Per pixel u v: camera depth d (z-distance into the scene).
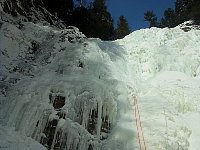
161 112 11.33
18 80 12.23
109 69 13.17
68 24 25.55
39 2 20.72
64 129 10.25
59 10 24.66
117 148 10.09
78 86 11.22
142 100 12.06
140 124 10.88
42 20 18.84
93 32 27.17
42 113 10.51
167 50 15.83
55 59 13.30
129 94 12.19
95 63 12.92
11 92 11.41
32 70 12.84
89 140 10.20
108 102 11.15
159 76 13.97
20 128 10.26
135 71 14.41
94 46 13.80
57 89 11.16
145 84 13.30
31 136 10.16
